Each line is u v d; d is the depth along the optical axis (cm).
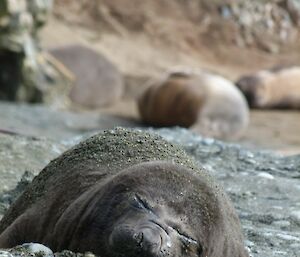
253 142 5128
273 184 2366
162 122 5497
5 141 2484
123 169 1440
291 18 8588
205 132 5347
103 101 6119
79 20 7394
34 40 5481
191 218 1317
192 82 5481
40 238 1459
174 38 7662
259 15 8438
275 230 2000
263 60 7956
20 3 5197
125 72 6650
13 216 1630
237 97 5456
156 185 1328
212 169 2509
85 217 1348
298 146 4859
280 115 6412
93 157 1558
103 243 1300
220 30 8044
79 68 6056
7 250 1374
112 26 7500
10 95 5362
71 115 4888
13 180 2195
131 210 1298
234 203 2203
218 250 1355
